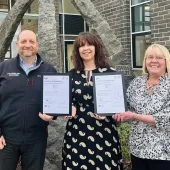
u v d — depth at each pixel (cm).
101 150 307
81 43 313
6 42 534
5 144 314
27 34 315
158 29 695
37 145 318
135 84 305
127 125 492
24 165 322
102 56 322
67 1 1060
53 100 308
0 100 317
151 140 285
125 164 455
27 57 317
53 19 458
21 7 509
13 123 311
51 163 410
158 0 689
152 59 290
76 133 311
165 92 284
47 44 444
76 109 314
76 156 309
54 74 308
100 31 483
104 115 300
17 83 310
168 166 282
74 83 316
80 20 1089
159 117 279
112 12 848
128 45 814
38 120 315
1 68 321
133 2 803
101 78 303
